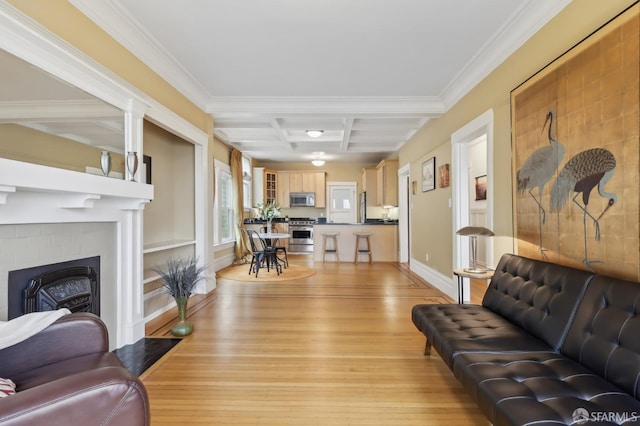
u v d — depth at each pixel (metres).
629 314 1.33
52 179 1.60
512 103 2.60
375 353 2.44
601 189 1.72
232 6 2.26
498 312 2.23
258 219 7.97
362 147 6.93
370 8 2.29
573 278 1.71
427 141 4.95
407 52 2.94
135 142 2.62
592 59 1.77
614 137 1.63
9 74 1.64
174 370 2.18
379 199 8.19
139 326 2.71
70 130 2.01
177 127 3.39
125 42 2.52
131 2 2.21
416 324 2.35
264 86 3.73
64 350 1.43
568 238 1.96
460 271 2.84
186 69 3.28
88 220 2.16
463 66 3.22
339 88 3.79
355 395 1.88
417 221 5.50
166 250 3.67
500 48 2.77
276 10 2.31
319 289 4.46
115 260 2.49
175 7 2.27
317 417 1.68
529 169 2.36
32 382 1.26
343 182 9.32
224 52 2.93
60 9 1.93
